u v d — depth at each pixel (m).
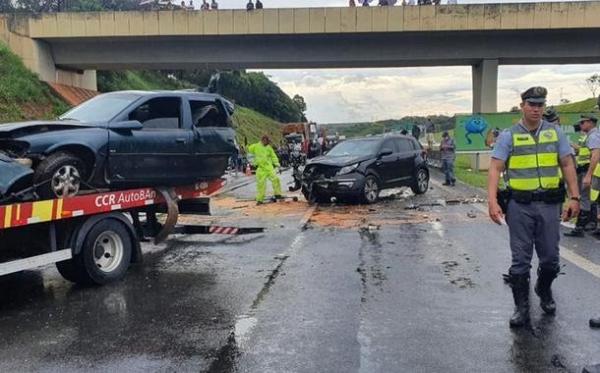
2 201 6.12
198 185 9.29
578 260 7.67
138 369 4.38
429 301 6.00
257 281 6.97
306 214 12.85
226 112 9.38
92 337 5.10
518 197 5.13
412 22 29.95
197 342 4.93
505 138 5.14
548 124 5.14
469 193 16.91
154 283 6.99
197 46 32.03
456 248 8.74
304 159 35.53
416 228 10.66
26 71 30.20
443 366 4.34
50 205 6.33
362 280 6.92
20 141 6.48
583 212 9.27
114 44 32.12
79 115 7.86
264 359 4.53
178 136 8.25
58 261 6.57
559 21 29.58
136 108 7.85
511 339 4.87
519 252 5.17
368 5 31.80
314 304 5.96
